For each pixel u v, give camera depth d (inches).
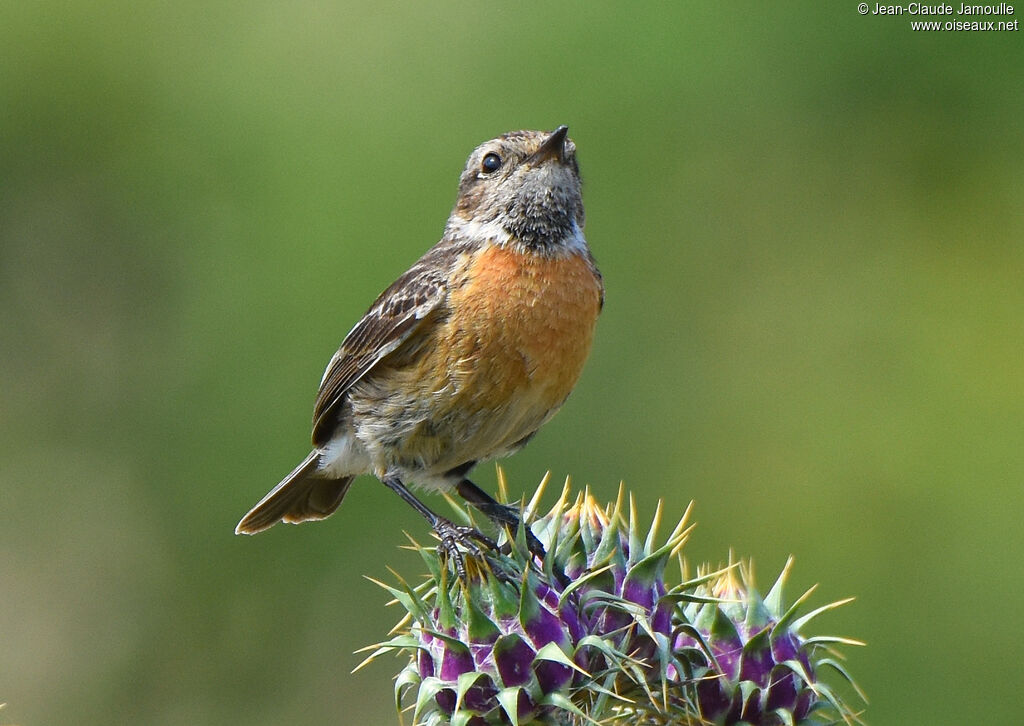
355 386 336.8
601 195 587.8
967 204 607.5
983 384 571.2
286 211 577.3
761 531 550.9
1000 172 605.0
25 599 622.2
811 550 540.1
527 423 332.2
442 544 278.1
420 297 323.0
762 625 260.7
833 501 548.1
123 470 619.8
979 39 600.7
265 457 560.4
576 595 249.8
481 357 319.9
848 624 518.6
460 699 239.9
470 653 243.8
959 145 608.4
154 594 601.6
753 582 267.4
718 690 257.4
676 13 596.4
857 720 256.8
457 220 343.6
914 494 542.6
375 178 573.0
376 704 572.4
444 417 327.0
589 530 263.4
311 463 363.3
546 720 244.8
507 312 319.0
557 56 592.4
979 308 589.0
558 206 327.6
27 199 644.7
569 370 328.8
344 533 572.1
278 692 585.0
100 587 615.5
